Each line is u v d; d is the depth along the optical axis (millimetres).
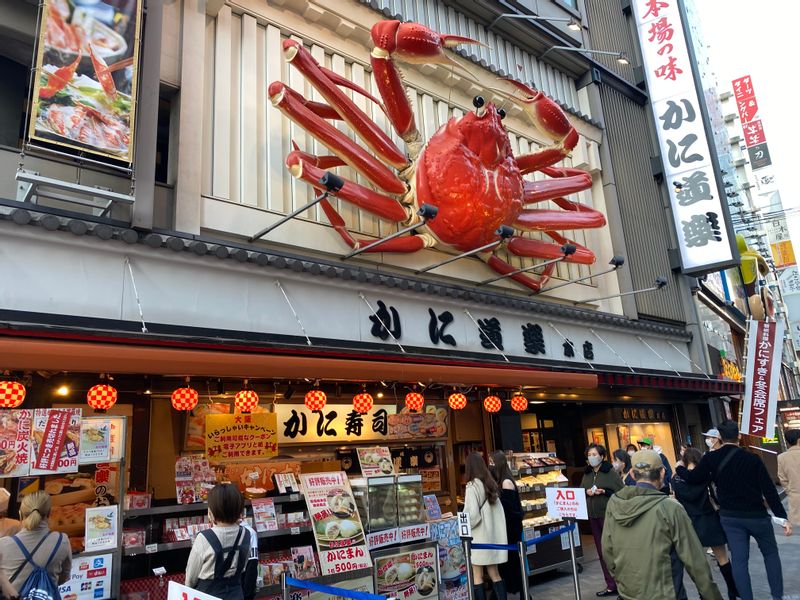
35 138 5492
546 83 13781
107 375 6645
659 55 15609
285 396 7973
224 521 3941
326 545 5789
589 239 13461
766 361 13156
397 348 8562
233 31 8297
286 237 7930
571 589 7691
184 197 7062
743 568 5520
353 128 8492
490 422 10586
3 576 3875
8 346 4660
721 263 14273
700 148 14812
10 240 5637
